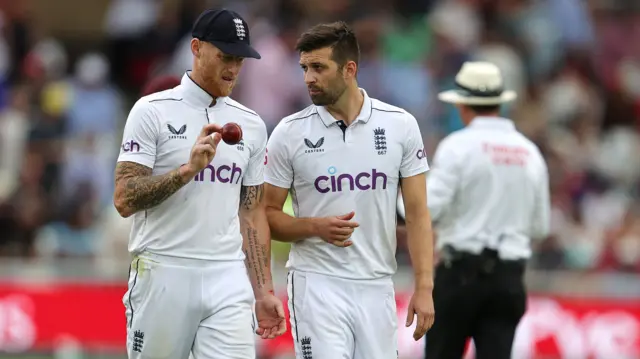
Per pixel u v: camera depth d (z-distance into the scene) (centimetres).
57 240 4319
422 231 2350
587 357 3800
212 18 2180
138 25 5734
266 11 5641
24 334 3728
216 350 2205
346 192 2309
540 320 3800
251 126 2253
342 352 2294
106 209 4547
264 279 2298
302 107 5250
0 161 4738
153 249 2205
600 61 6256
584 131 5559
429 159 4772
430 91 5378
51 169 4631
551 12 6069
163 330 2208
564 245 4341
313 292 2314
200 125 2209
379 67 5375
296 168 2327
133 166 2172
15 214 4350
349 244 2295
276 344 3716
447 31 5716
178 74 5216
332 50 2269
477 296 2755
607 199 5038
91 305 3759
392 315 2353
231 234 2233
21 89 5203
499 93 2841
